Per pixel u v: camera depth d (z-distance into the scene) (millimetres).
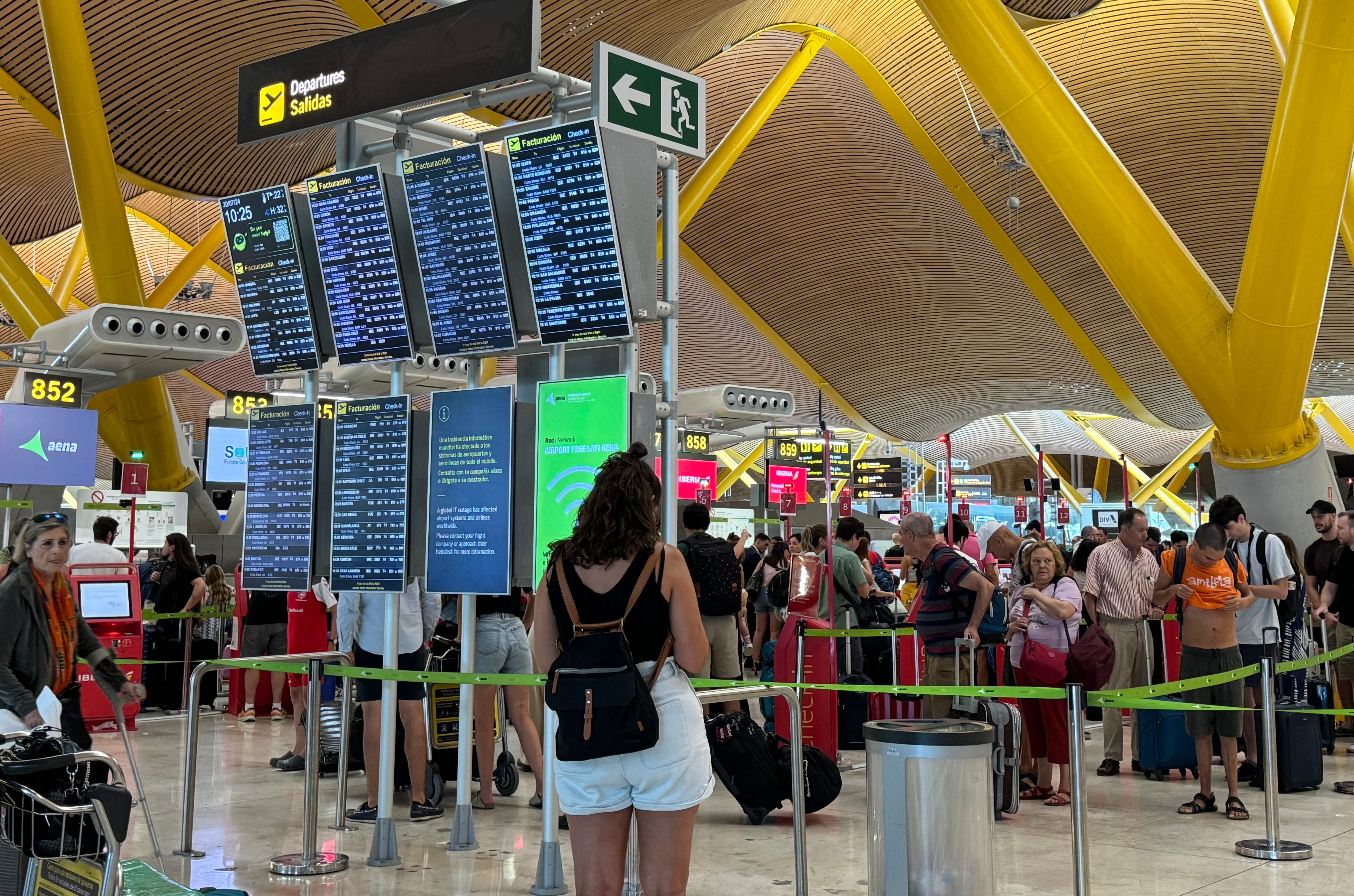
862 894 5348
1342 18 9922
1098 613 8781
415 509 6145
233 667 6309
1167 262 11406
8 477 11602
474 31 5527
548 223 5559
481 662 7145
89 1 15492
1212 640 7230
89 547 11641
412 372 12391
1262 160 22250
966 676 7895
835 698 8719
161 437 19922
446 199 5836
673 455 5805
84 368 12539
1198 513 21922
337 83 6121
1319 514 10562
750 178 26625
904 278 29875
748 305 31969
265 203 6555
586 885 3539
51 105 17969
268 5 15664
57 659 5090
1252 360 11430
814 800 6926
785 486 21188
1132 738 9180
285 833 6680
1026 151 11578
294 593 9867
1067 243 25531
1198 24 19891
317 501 6473
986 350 32750
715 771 6926
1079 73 21438
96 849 3887
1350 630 9961
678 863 3514
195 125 18969
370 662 6801
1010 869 5812
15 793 3934
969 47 11492
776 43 22250
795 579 8789
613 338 5469
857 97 23625
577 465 5559
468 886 5504
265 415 6703
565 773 3537
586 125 5348
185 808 6141
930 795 4391
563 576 3551
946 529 10992
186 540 13023
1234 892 5398
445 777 8039
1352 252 14297
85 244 15688
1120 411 36562
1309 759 8016
